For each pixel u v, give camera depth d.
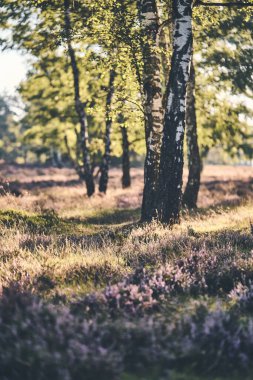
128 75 13.17
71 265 7.13
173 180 11.27
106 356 3.76
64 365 3.71
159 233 10.13
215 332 4.16
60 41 13.70
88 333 4.15
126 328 4.51
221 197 19.91
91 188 23.69
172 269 6.49
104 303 5.22
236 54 19.03
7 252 8.39
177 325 4.66
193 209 16.78
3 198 17.78
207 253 7.48
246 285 6.10
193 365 3.90
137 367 3.87
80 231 12.36
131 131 27.72
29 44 18.83
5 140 90.31
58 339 4.03
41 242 9.42
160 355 3.96
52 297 5.78
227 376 3.84
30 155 91.12
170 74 11.11
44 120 30.67
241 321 4.89
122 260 7.53
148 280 6.02
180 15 10.88
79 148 35.41
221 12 15.33
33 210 16.05
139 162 74.31
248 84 19.52
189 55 11.02
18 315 4.55
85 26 13.25
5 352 3.94
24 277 6.50
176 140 11.15
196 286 5.93
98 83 23.89
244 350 4.07
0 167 52.69
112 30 12.55
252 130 20.69
